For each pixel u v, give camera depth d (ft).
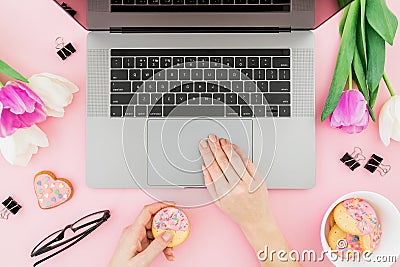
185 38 3.37
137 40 3.37
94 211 3.46
